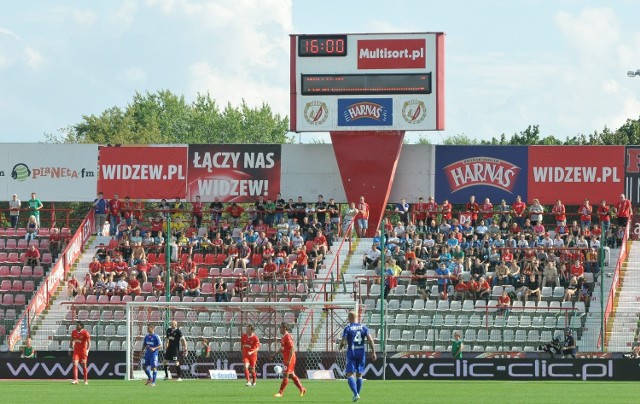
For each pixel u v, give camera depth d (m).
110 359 45.03
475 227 59.91
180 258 58.81
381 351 46.41
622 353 45.28
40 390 36.50
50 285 55.91
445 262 54.94
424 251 57.06
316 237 58.66
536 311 51.06
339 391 35.84
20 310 55.81
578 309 51.28
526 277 53.56
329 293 53.78
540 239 58.38
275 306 48.12
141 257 57.81
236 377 45.00
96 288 55.72
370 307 53.25
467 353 46.72
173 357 41.78
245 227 60.16
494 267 55.84
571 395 34.06
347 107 59.06
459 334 44.88
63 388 37.66
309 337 50.47
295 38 59.22
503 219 61.00
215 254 58.47
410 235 58.50
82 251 60.47
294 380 33.59
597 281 55.16
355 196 60.12
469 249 56.72
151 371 40.16
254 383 38.94
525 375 42.84
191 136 128.75
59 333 52.62
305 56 59.09
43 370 44.22
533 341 50.12
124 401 31.48
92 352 45.91
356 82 58.97
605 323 49.28
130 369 44.72
